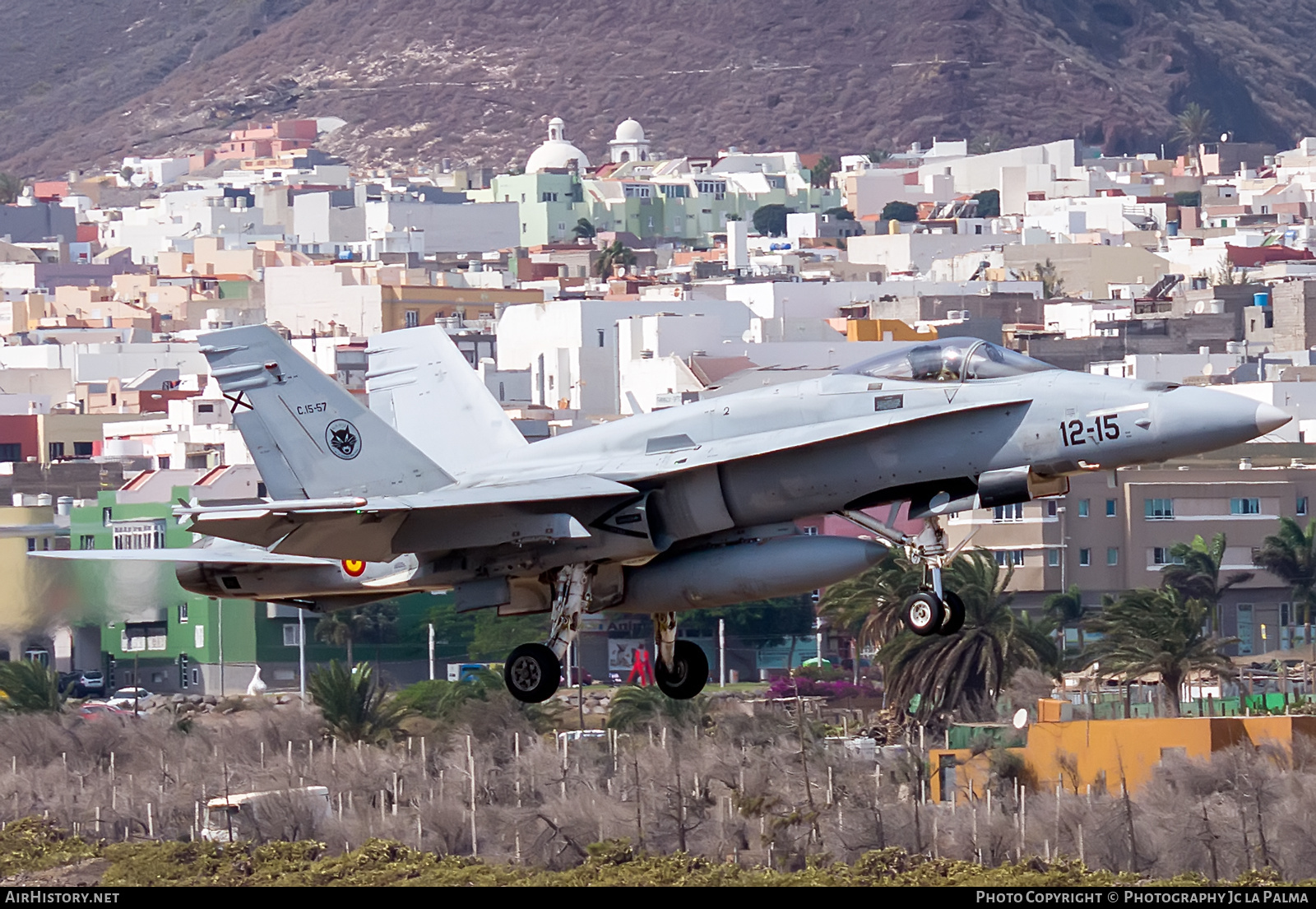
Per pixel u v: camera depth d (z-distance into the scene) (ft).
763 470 338.34
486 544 346.95
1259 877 471.62
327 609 383.65
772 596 339.77
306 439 376.07
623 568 352.28
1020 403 324.80
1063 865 488.44
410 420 413.59
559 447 365.40
